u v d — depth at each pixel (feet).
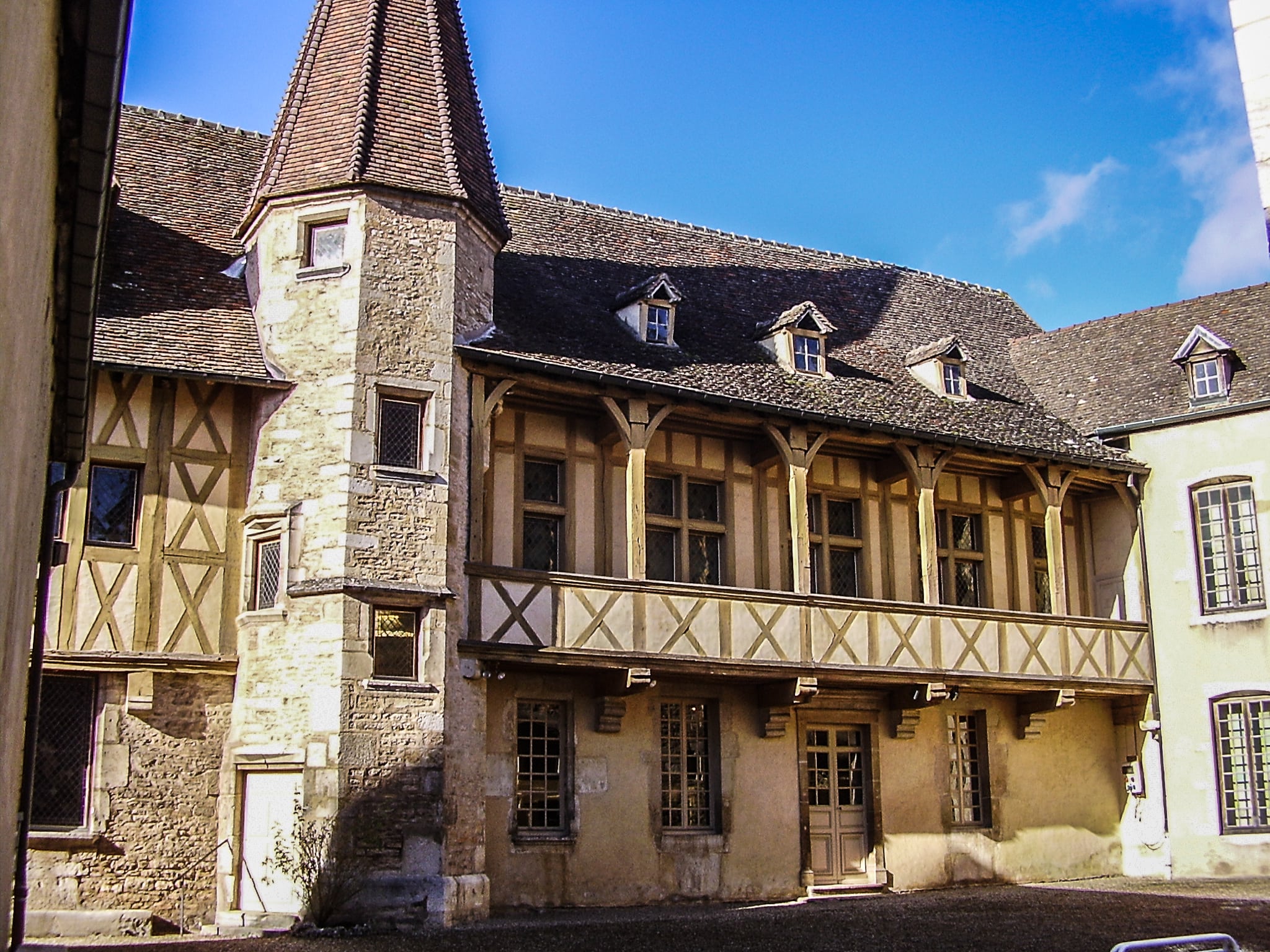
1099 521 61.46
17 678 22.82
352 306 43.86
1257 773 55.21
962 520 58.70
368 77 46.93
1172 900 47.52
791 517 50.29
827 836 52.39
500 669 44.24
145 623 42.11
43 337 24.40
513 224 56.90
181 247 48.49
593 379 46.11
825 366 55.57
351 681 40.78
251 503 43.60
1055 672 55.16
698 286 58.70
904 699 53.06
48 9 18.22
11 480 18.83
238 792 41.73
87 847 40.40
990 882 55.31
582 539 48.80
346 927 39.06
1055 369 64.95
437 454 43.68
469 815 42.47
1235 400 57.06
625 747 48.32
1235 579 56.70
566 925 40.86
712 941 37.55
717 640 47.19
